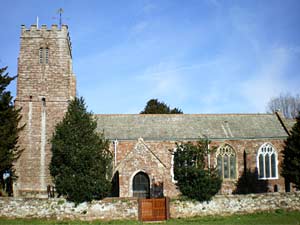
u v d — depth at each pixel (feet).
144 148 129.90
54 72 150.92
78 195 106.63
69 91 151.53
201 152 115.24
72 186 106.52
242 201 113.29
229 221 102.89
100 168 110.93
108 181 110.63
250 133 166.40
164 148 157.48
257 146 163.84
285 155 132.05
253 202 114.21
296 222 100.94
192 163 114.11
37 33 152.87
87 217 106.83
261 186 160.97
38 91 149.18
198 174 110.32
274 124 175.11
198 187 109.91
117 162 152.35
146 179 130.00
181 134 161.58
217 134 164.04
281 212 114.42
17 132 133.69
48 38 152.87
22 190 141.49
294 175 126.31
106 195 110.73
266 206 114.93
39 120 147.23
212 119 174.81
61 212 107.45
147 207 107.76
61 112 148.36
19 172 142.61
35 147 145.07
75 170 110.11
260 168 163.02
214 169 114.93
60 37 153.07
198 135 161.99
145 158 128.88
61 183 108.68
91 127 118.32
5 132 123.75
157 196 126.00
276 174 163.32
